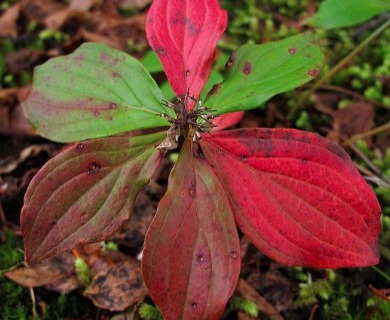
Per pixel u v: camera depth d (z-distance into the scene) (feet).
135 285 0.63
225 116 0.65
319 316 0.62
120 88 0.53
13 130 0.81
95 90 0.53
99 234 0.47
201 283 0.46
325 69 0.88
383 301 0.61
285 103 0.86
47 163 0.47
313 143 0.48
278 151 0.48
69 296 0.64
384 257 0.65
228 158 0.49
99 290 0.62
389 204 0.71
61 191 0.47
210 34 0.53
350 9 0.66
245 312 0.60
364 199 0.47
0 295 0.64
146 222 0.70
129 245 0.68
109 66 0.54
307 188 0.48
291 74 0.52
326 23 0.67
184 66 0.53
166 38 0.54
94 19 1.01
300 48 0.54
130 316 0.61
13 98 0.85
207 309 0.46
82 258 0.65
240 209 0.48
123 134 0.77
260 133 0.49
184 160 0.48
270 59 0.54
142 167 0.48
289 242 0.48
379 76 0.87
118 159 0.48
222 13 0.54
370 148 0.79
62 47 0.96
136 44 0.97
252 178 0.48
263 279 0.64
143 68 0.53
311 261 0.47
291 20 1.01
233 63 0.54
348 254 0.47
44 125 0.52
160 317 0.60
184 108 0.48
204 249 0.47
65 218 0.47
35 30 1.00
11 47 0.95
